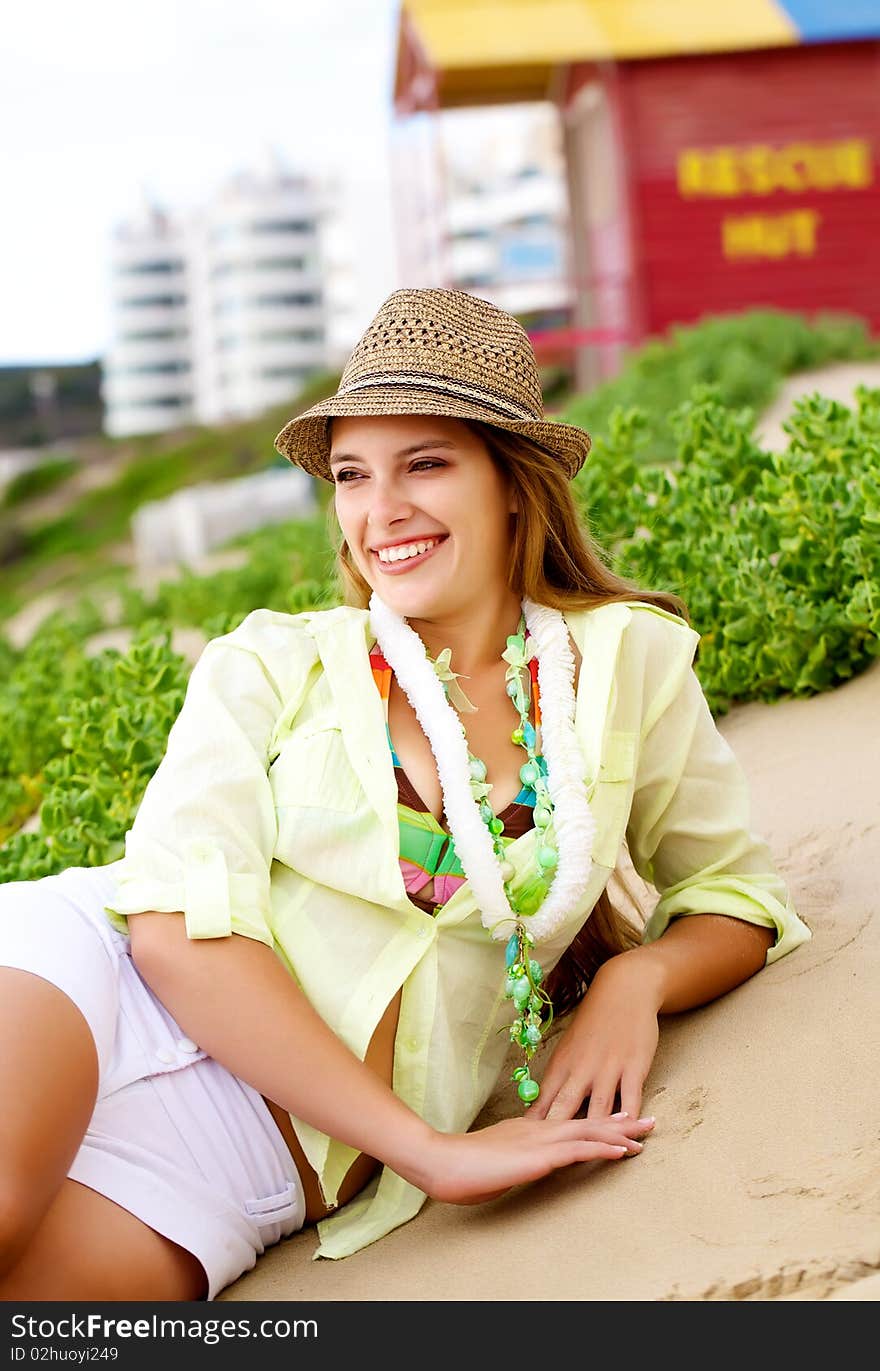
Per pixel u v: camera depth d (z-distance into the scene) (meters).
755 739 4.24
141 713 4.50
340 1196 2.50
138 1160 2.26
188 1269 2.27
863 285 21.56
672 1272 2.03
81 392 117.38
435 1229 2.40
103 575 33.97
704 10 21.00
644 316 21.34
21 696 7.00
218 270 163.50
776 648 4.35
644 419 5.07
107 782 4.28
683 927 2.80
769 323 18.06
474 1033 2.57
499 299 25.72
